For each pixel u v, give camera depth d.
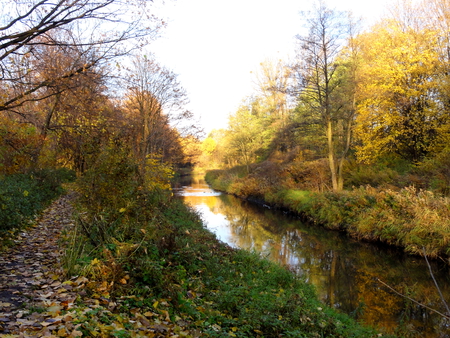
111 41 7.79
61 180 17.53
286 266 10.20
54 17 6.97
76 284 4.27
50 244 6.66
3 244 6.25
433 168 15.88
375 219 13.67
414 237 11.45
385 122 19.19
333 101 18.83
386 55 18.97
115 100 16.72
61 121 13.08
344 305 7.96
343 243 13.77
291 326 4.94
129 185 7.08
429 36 17.95
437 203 12.15
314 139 24.53
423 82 18.22
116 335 2.98
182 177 63.25
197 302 5.07
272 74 35.34
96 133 8.27
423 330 6.74
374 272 10.34
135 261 4.93
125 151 7.52
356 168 21.58
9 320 3.16
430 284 9.22
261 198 27.06
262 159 37.56
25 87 8.73
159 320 3.87
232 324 4.55
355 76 18.98
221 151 55.12
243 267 8.26
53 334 2.89
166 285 4.72
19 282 4.34
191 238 9.19
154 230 6.62
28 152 10.68
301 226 17.19
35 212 9.88
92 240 5.64
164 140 21.11
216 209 23.48
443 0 18.33
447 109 17.38
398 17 20.66
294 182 24.45
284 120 32.69
